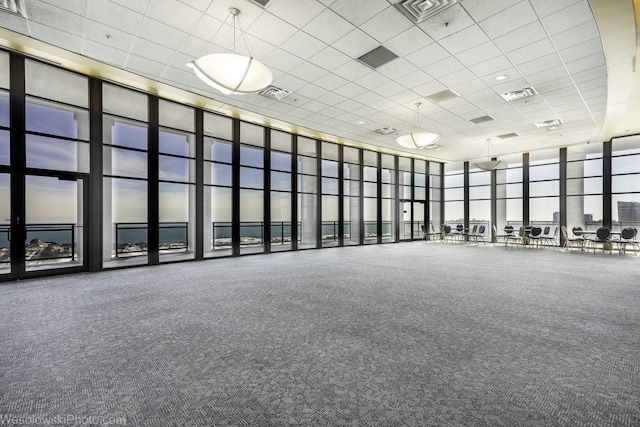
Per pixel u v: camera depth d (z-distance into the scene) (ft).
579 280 19.62
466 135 36.22
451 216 54.70
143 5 14.69
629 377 7.79
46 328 11.07
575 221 41.29
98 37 17.26
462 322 11.73
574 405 6.61
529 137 36.99
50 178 22.38
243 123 32.68
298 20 15.75
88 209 22.08
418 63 19.92
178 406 6.55
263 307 13.61
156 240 25.44
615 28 15.69
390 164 50.29
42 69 20.83
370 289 17.02
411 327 11.19
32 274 19.89
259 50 18.56
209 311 13.03
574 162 41.42
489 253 34.42
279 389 7.20
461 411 6.39
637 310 13.28
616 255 32.89
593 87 23.20
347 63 20.02
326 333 10.61
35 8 14.88
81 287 17.48
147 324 11.48
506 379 7.66
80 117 22.62
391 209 51.55
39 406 6.55
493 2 14.32
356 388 7.24
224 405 6.59
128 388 7.25
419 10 14.94
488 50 18.34
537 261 28.14
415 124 32.45
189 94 25.04
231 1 14.39
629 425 5.99
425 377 7.73
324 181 42.70
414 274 21.58
